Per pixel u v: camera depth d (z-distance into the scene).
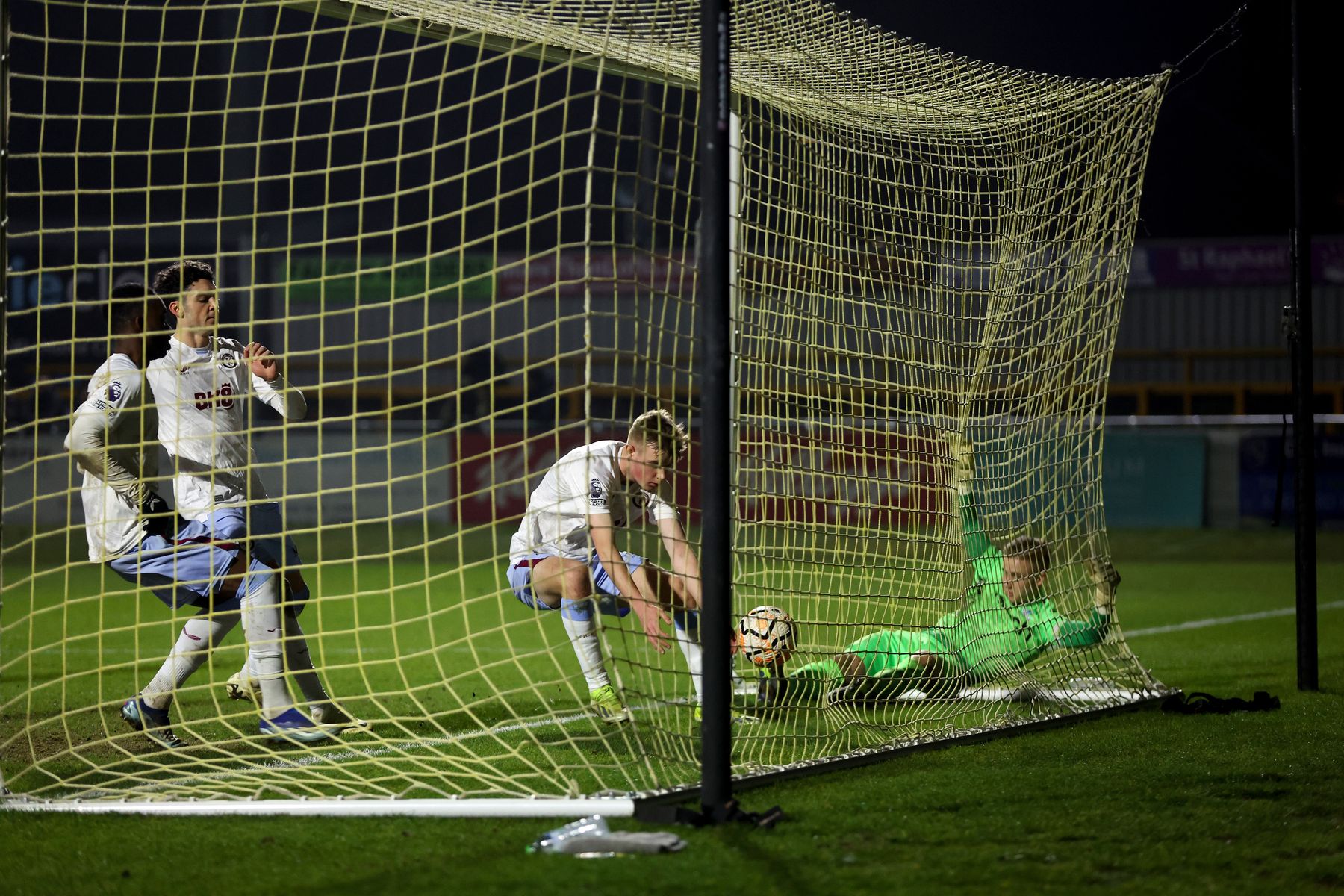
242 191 55.69
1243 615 24.41
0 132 10.88
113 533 12.11
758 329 12.68
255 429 11.58
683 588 11.60
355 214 56.25
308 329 55.72
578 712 13.80
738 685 14.73
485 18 12.04
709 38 8.76
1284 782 10.02
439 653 20.08
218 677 17.47
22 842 8.70
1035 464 14.79
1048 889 7.41
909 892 7.37
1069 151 14.85
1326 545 39.97
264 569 12.30
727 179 8.77
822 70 13.79
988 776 10.33
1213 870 7.79
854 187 14.04
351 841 8.58
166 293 12.70
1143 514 45.28
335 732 12.71
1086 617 14.66
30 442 46.22
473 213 55.69
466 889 7.46
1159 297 56.66
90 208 54.91
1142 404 53.62
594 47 11.70
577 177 54.81
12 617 25.56
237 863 8.12
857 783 10.10
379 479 46.31
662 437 11.39
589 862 7.95
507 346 54.62
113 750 12.16
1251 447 44.50
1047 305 14.79
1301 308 14.79
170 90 55.72
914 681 13.63
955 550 14.14
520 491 45.91
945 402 14.18
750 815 8.87
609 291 53.69
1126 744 11.65
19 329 53.41
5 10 10.94
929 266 14.33
